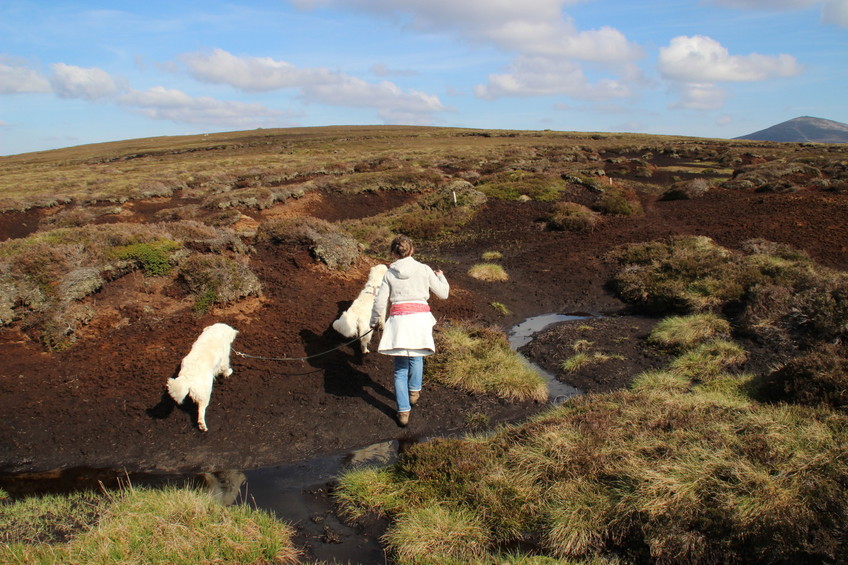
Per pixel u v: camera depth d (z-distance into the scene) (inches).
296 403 234.2
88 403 226.2
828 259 467.2
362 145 3051.2
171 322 281.3
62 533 152.0
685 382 243.0
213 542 143.2
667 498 145.8
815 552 124.3
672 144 2669.8
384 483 174.1
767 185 873.5
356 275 376.2
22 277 277.0
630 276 433.4
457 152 1946.4
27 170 2226.9
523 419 226.8
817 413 183.2
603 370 274.1
